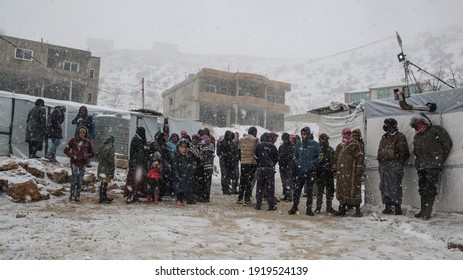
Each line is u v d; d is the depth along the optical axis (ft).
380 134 28.07
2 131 38.24
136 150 29.14
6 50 120.47
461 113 23.35
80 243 15.81
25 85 126.82
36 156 37.70
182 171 28.76
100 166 27.78
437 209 23.80
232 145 37.50
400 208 24.18
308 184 25.89
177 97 171.12
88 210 24.09
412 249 16.90
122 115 48.57
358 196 25.13
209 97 146.41
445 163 23.54
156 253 14.83
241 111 157.38
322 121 48.24
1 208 23.24
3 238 15.93
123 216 22.40
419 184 23.30
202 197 31.30
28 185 26.14
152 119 51.39
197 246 16.20
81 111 36.70
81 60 132.67
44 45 125.80
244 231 19.85
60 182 31.58
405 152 24.23
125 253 14.67
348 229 21.20
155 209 25.99
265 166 27.84
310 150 25.88
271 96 164.35
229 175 37.50
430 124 23.44
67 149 27.35
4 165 29.37
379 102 28.35
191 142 32.48
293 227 21.40
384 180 24.79
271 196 27.84
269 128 164.86
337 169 25.99
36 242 15.64
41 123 36.73
